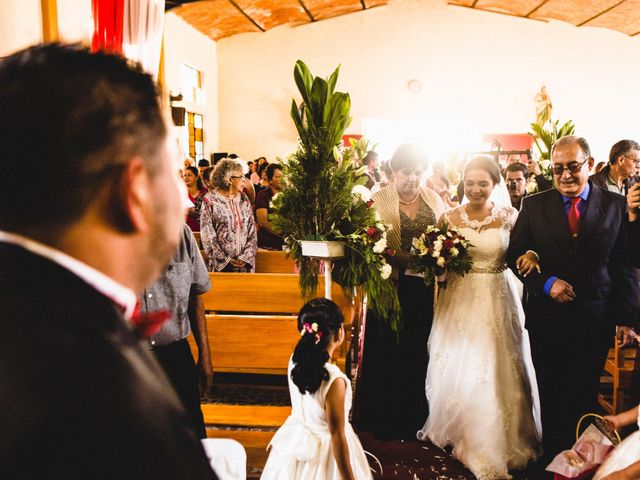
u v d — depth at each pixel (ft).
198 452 1.59
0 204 1.57
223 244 14.60
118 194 1.68
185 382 7.98
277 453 8.00
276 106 49.49
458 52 49.08
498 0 45.01
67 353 1.38
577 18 46.32
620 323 10.19
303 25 48.93
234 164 14.71
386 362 11.85
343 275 10.35
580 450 8.18
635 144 14.70
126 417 1.38
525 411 10.88
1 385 1.29
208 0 37.52
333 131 9.80
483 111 49.47
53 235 1.61
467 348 10.91
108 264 1.71
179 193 1.90
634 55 48.47
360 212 10.11
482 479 10.21
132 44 12.97
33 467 1.25
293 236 10.41
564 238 10.13
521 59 48.96
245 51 49.14
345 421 7.80
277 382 12.55
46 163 1.55
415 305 11.83
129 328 1.63
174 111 27.53
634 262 9.36
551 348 10.52
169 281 7.59
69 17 12.80
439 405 11.44
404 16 48.93
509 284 11.42
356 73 49.55
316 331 7.57
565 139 10.03
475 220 11.10
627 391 11.93
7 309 1.40
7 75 1.62
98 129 1.59
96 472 1.30
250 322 11.42
